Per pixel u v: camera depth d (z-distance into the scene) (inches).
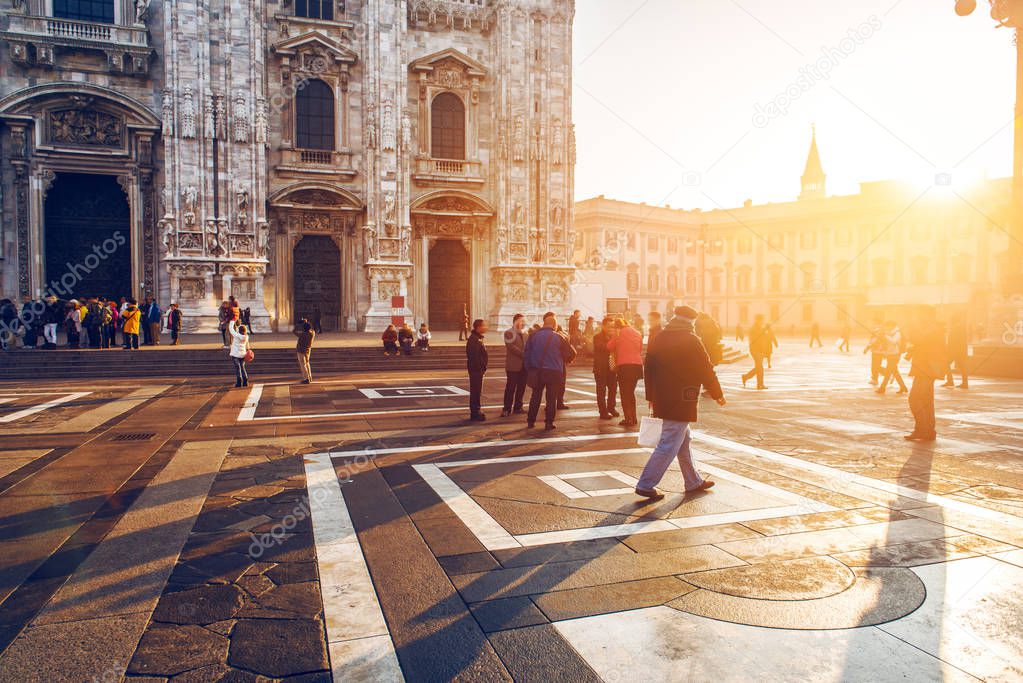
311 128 1353.3
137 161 1243.2
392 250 1347.2
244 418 484.4
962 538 229.9
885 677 144.2
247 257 1259.8
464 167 1433.3
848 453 366.9
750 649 156.0
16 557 209.2
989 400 606.5
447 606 177.5
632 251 2635.3
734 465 337.4
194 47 1222.3
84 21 1184.2
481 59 1453.0
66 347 946.1
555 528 240.2
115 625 165.2
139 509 260.2
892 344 655.8
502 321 1409.9
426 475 315.6
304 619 169.6
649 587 189.8
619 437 415.2
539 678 143.7
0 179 1176.8
